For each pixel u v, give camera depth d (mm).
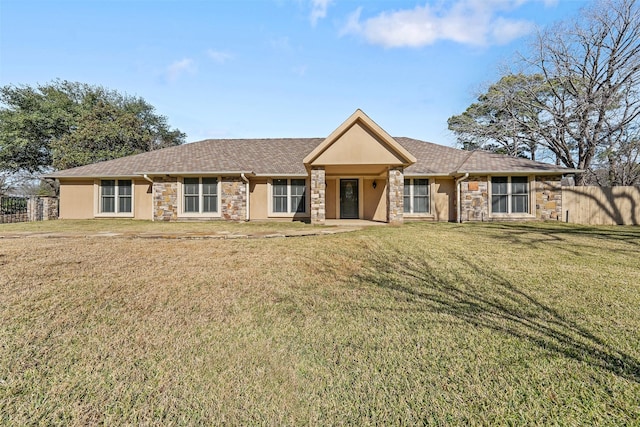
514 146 27625
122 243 8672
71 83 34656
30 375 2844
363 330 3734
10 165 29578
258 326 3836
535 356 3160
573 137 22922
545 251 8070
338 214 17656
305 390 2650
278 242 9031
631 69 19984
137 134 28859
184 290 5012
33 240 9062
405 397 2559
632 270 6316
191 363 3041
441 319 4051
